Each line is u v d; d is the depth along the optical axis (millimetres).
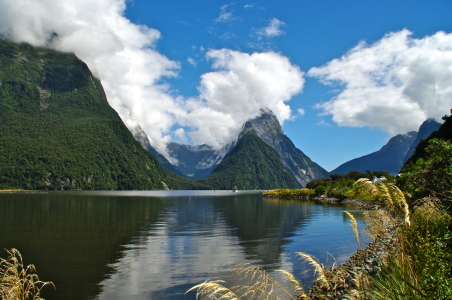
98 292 12531
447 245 6785
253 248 20422
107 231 28359
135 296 12055
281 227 30609
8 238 24453
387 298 5742
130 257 18141
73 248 20719
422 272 5828
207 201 89500
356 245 20703
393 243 7887
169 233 27172
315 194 91438
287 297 11070
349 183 80438
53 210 50438
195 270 15422
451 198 8172
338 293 8992
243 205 68250
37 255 18734
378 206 6605
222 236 25422
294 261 16828
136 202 80625
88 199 91688
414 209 6969
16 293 5906
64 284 13508
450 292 5277
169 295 12094
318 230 27906
